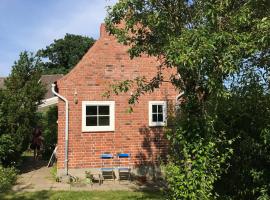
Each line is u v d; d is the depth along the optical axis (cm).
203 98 348
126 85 402
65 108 685
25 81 836
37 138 965
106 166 689
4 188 604
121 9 358
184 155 328
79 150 684
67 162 677
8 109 745
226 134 359
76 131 685
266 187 350
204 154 322
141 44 381
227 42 288
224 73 311
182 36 301
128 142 700
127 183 655
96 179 675
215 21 302
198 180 320
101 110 697
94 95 694
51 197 540
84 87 692
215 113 341
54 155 893
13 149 737
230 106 363
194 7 340
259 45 293
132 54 389
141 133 705
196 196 319
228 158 353
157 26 340
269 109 357
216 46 286
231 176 372
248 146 357
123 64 706
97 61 700
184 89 363
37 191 582
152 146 706
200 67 298
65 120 684
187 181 322
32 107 786
